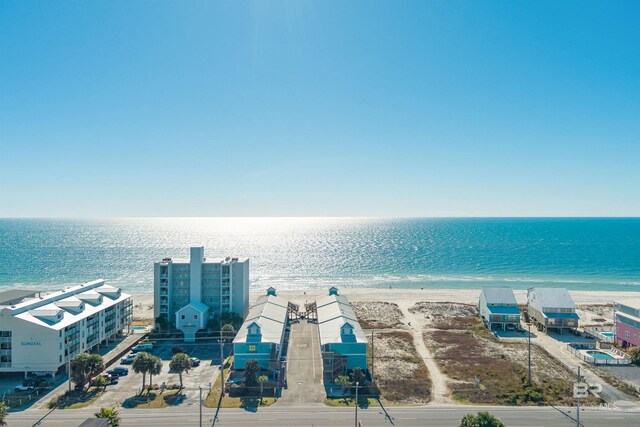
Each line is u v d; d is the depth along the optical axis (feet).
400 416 187.21
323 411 192.34
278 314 312.29
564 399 206.39
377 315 391.86
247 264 374.84
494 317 346.54
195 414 188.34
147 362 213.66
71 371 211.82
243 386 215.72
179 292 344.49
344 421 182.19
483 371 244.01
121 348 283.38
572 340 315.58
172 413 189.37
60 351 232.32
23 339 227.81
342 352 238.48
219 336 316.60
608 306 451.53
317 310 344.90
